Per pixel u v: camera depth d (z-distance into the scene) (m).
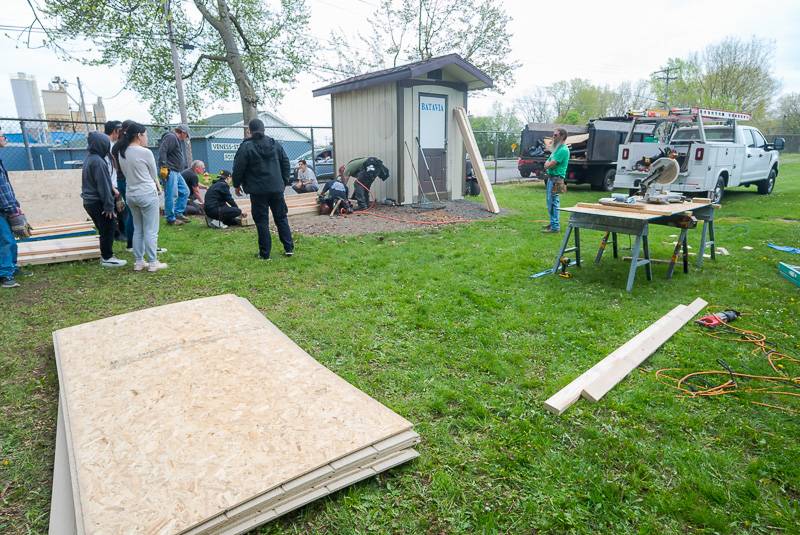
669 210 4.80
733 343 3.62
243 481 1.88
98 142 5.20
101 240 5.48
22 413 2.69
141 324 3.20
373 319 3.97
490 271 5.41
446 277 5.16
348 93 10.60
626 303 4.46
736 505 2.03
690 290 4.86
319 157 17.88
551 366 3.21
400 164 9.72
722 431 2.53
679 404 2.78
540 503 2.03
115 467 1.93
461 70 9.98
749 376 3.10
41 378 3.05
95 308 4.27
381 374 3.07
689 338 3.69
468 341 3.58
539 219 8.95
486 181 9.84
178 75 15.02
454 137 10.72
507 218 8.95
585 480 2.15
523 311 4.22
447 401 2.79
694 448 2.38
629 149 10.47
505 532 1.89
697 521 1.94
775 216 9.27
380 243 6.86
